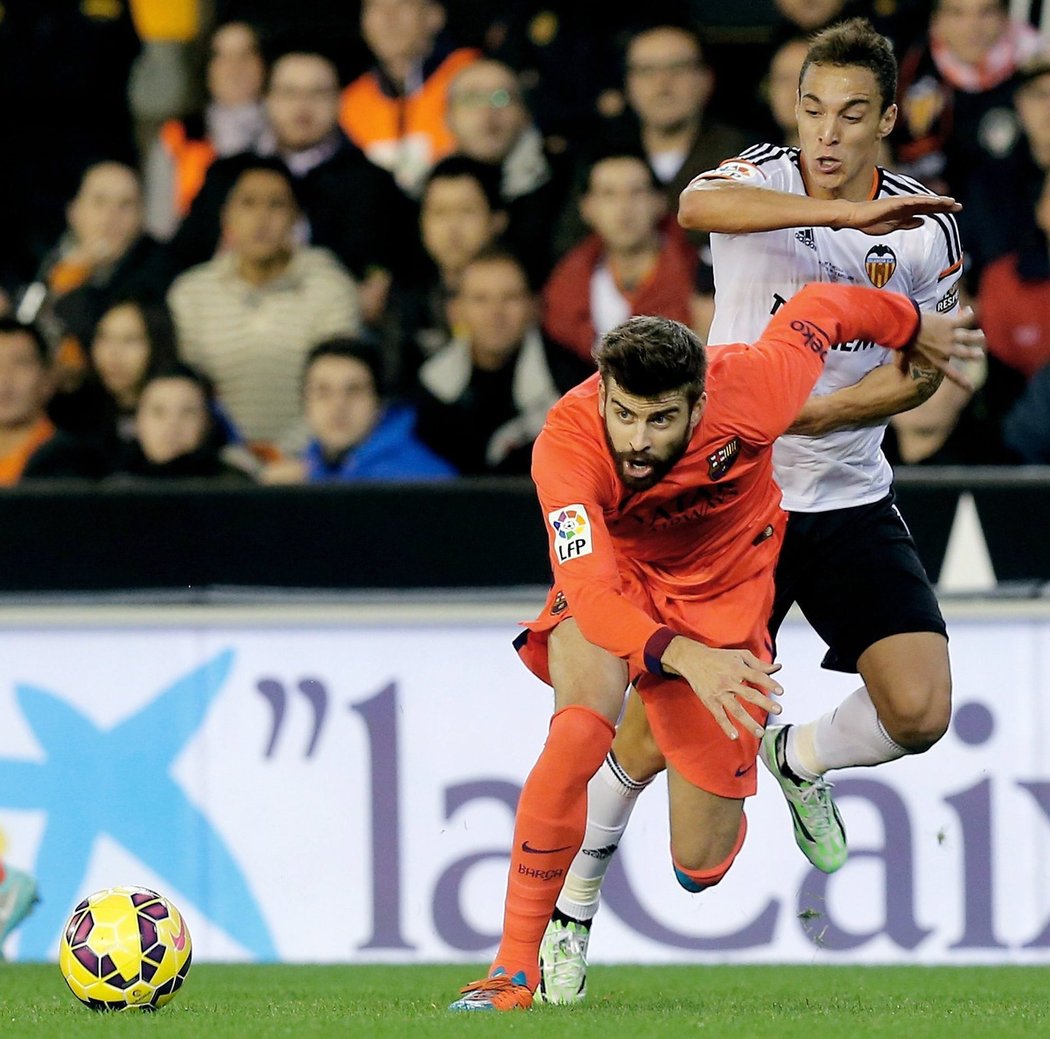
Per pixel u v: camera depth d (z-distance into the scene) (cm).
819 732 1639
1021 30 2642
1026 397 2355
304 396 2439
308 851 2036
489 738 2038
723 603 1450
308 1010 1370
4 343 2427
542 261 2542
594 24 2777
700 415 1240
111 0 2930
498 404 2431
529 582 2169
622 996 1583
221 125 2789
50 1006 1434
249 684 2053
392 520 2173
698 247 2500
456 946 2020
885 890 1997
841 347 1572
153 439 2395
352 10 3008
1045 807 2003
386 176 2608
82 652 2058
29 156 2862
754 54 2720
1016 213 2483
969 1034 1189
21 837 2044
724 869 1475
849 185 1480
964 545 2127
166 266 2616
